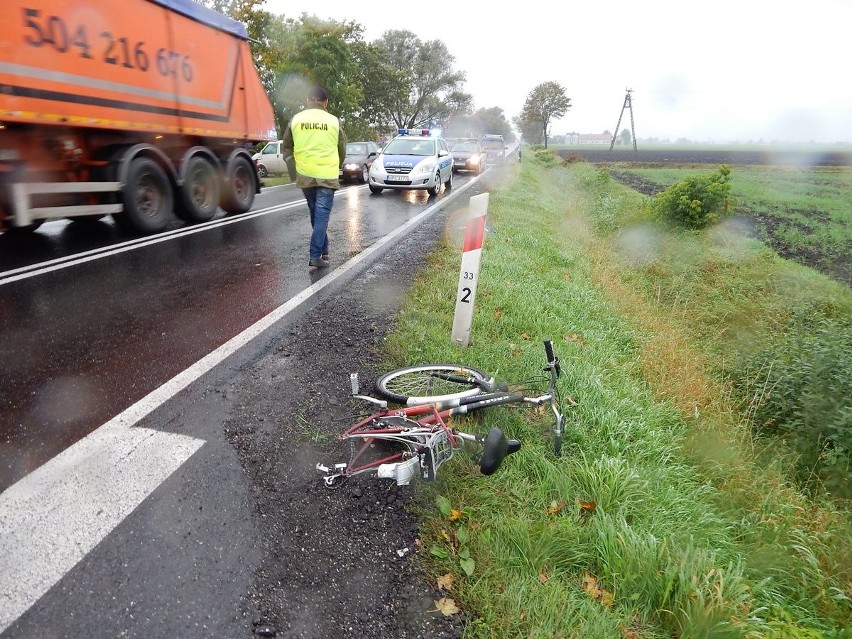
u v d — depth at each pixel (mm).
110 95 7613
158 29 8500
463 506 2893
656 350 6090
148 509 2660
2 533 2443
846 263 12367
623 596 2537
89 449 3043
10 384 3695
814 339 6672
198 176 9719
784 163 47250
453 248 8250
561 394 4156
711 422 4961
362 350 4535
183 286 5961
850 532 3783
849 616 2936
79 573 2299
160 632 2105
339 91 34062
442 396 3609
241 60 10953
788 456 4953
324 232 6906
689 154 64750
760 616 2637
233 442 3215
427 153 15750
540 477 3217
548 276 7660
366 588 2400
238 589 2316
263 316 5152
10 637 2023
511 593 2408
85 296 5480
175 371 3984
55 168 7195
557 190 23438
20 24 6312
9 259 6750
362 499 2879
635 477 3252
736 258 11180
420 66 80000
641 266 10906
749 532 3445
